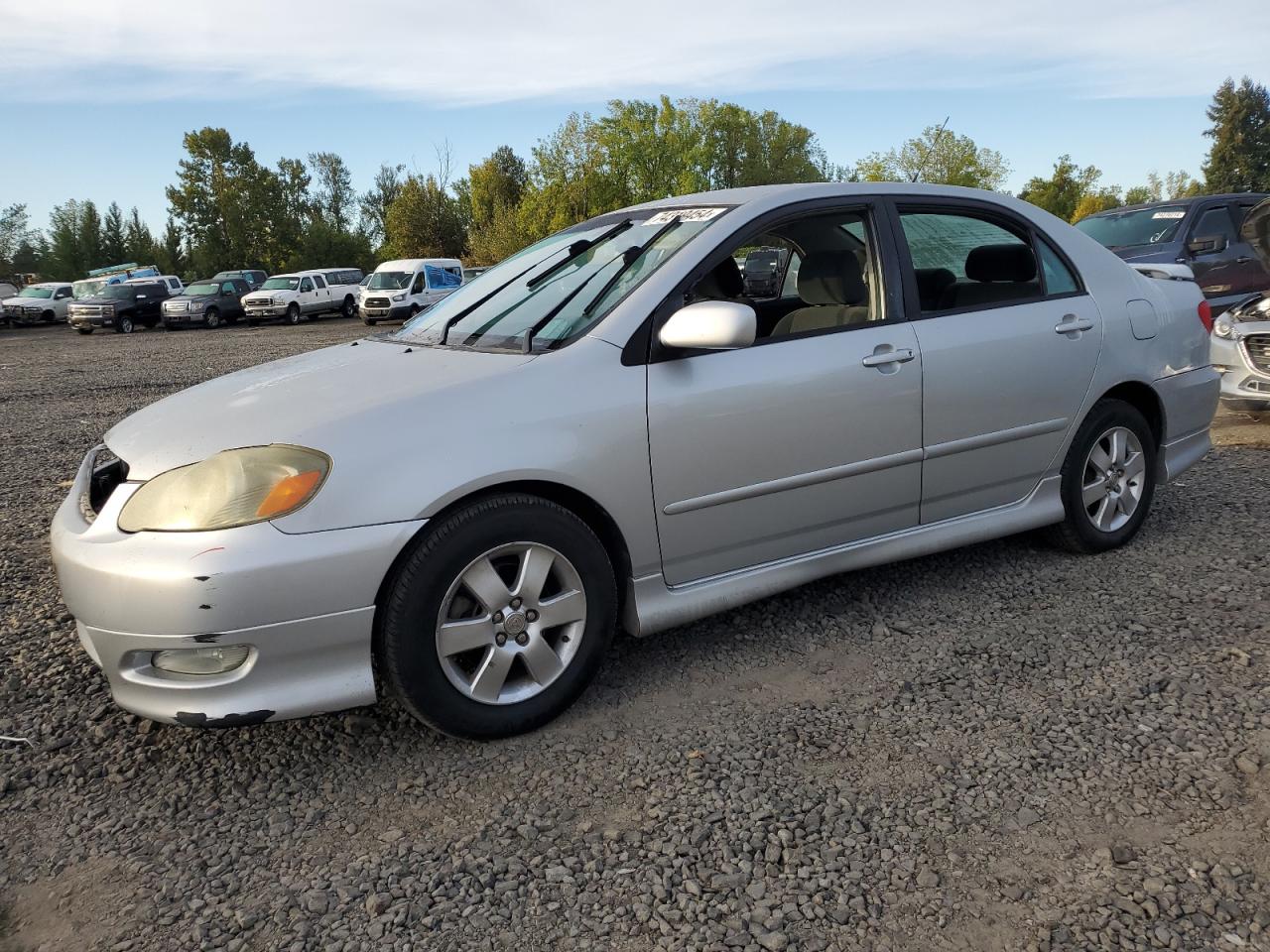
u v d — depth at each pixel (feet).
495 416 8.50
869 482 10.72
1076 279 12.56
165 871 7.17
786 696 9.53
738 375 9.70
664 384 9.32
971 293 11.71
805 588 12.39
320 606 7.77
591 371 9.04
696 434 9.44
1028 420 11.84
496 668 8.64
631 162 157.79
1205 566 12.52
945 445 11.18
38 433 29.17
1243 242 30.71
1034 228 12.41
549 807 7.80
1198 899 6.38
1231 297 30.27
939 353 10.98
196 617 7.51
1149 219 32.14
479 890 6.80
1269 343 21.07
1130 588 11.91
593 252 11.01
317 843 7.45
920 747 8.47
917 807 7.57
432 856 7.22
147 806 8.06
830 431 10.27
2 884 7.10
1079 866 6.79
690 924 6.36
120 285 98.99
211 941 6.38
